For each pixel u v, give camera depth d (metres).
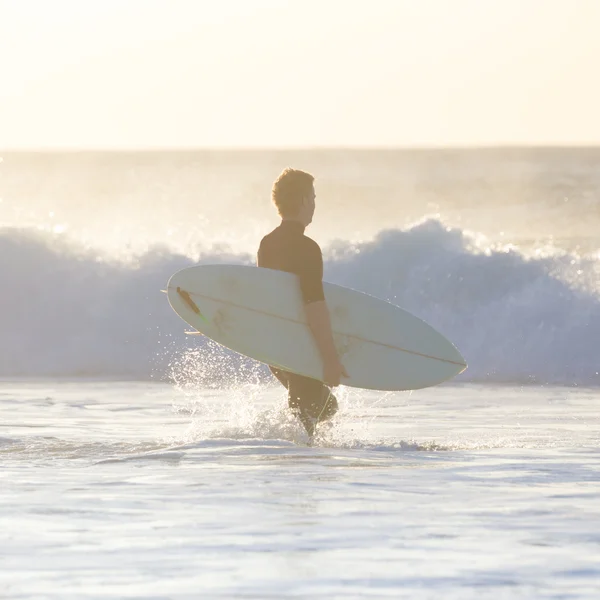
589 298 50.75
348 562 12.85
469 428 27.88
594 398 36.62
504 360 47.69
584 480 18.66
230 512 15.62
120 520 15.05
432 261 54.84
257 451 21.45
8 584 11.87
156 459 20.53
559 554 13.30
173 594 11.51
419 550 13.47
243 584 11.90
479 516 15.52
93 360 48.94
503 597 11.50
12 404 33.56
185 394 37.38
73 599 11.30
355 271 55.72
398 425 28.48
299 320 24.20
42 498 16.61
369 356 25.08
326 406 24.06
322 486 17.75
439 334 25.38
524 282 52.84
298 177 24.52
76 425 27.78
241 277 24.67
